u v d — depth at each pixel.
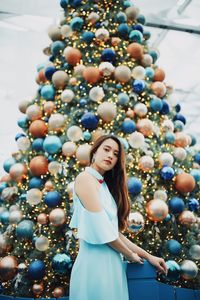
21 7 6.28
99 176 1.77
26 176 3.16
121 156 1.88
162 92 3.42
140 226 2.57
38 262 2.65
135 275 1.88
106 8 3.72
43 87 3.41
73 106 3.25
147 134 3.11
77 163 2.95
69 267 2.59
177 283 2.77
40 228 2.82
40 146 3.17
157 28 6.85
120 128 3.10
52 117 3.12
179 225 2.92
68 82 3.37
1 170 9.68
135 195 2.82
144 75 3.34
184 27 6.83
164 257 2.73
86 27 3.64
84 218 1.60
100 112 3.01
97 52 3.46
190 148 3.49
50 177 3.04
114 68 3.30
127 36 3.64
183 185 2.96
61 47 3.62
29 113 3.35
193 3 6.10
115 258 1.62
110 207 1.71
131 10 3.67
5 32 6.99
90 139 3.04
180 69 8.27
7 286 2.79
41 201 2.94
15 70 7.99
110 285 1.53
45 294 2.67
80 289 1.54
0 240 2.88
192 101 9.35
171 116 3.58
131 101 3.26
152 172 2.99
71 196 2.79
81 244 1.65
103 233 1.55
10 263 2.70
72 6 3.82
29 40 7.22
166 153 3.02
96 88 3.13
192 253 2.78
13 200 3.17
